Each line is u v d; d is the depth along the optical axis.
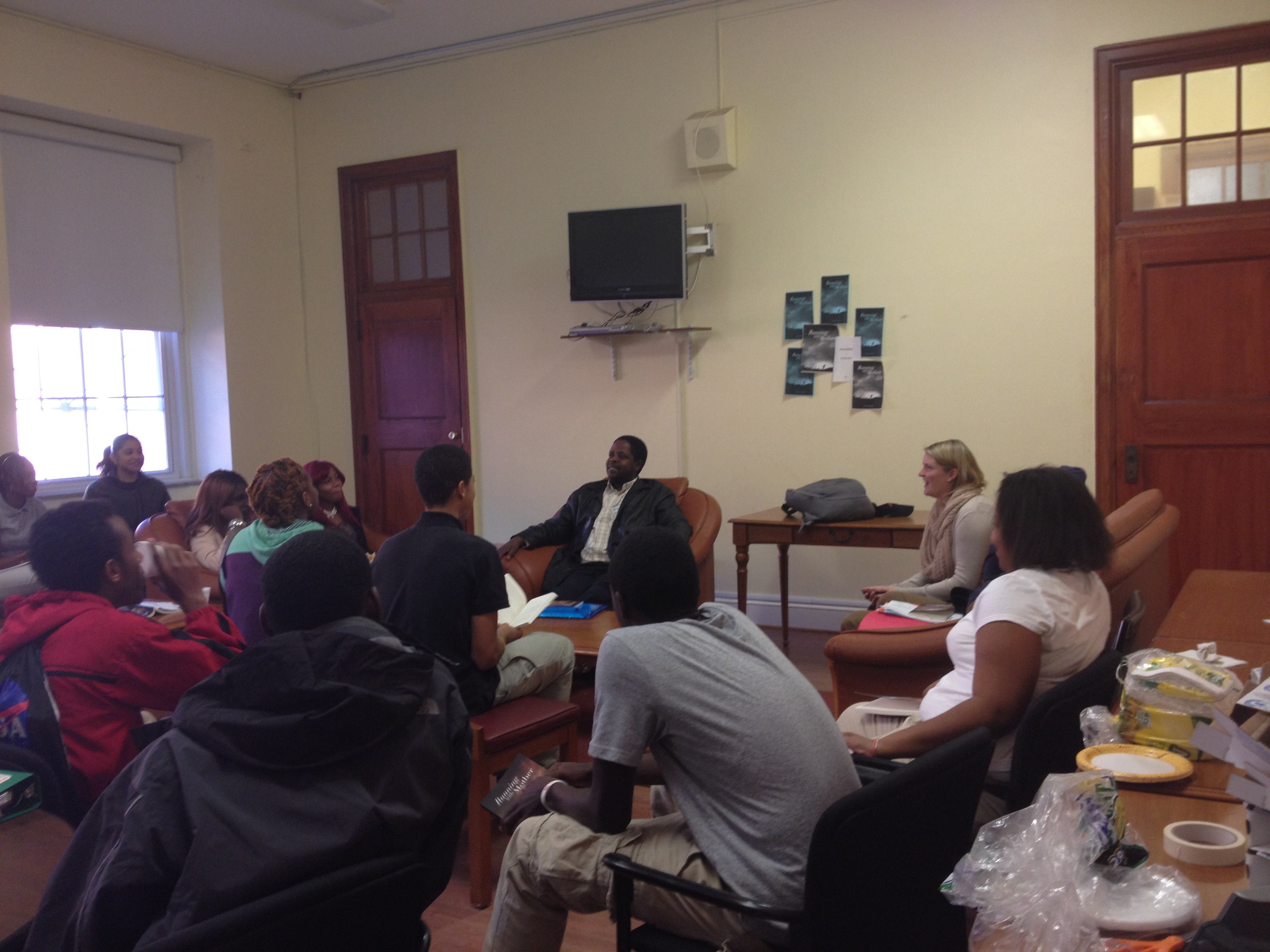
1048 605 1.81
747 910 1.36
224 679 1.23
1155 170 4.29
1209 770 1.45
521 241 5.65
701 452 5.26
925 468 3.52
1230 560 4.25
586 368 5.53
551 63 5.47
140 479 5.05
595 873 1.57
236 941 1.09
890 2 4.66
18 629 1.62
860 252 4.82
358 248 6.16
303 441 6.36
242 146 5.94
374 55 5.77
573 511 4.56
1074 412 4.46
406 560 2.59
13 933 1.21
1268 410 4.14
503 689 2.81
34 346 5.26
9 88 4.80
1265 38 4.01
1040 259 4.47
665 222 5.01
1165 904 1.00
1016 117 4.47
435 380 5.98
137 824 1.14
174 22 5.06
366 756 1.26
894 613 3.20
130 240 5.62
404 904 1.24
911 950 1.41
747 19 4.97
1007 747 1.85
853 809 1.29
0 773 1.50
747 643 1.53
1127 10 4.23
